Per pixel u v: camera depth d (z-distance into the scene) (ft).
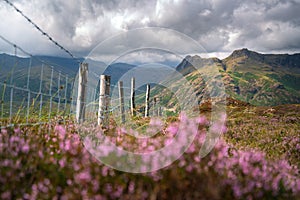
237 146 14.06
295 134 19.75
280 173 9.62
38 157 7.89
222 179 7.59
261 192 7.81
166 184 7.04
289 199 8.32
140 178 7.50
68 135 10.99
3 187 6.54
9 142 8.42
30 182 6.91
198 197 6.58
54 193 6.62
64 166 7.77
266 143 17.24
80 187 6.78
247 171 8.45
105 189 6.77
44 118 14.75
